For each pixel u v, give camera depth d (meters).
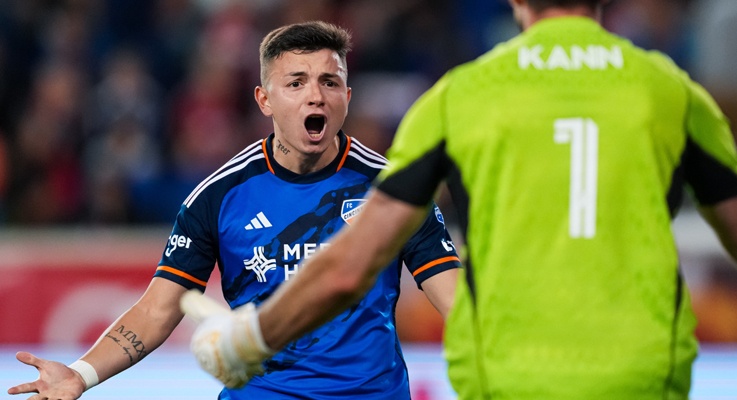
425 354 22.03
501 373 5.84
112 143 27.27
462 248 6.20
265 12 31.50
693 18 31.47
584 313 5.76
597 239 5.80
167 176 27.53
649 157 5.84
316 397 9.68
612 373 5.69
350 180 10.17
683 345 5.88
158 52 30.69
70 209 26.73
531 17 6.38
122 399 19.17
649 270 5.82
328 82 9.89
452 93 6.07
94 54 30.30
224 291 10.34
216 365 6.38
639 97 5.89
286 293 6.03
